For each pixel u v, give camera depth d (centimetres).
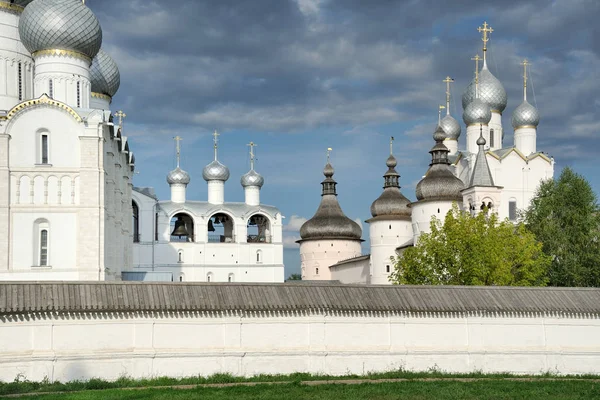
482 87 9700
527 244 6159
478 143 8138
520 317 4788
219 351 4325
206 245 11050
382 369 4566
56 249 5812
